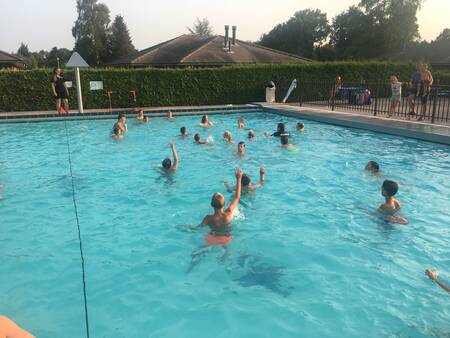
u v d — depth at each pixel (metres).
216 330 3.82
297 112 18.62
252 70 24.30
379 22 66.06
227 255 5.30
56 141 13.37
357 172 9.23
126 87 21.95
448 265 5.02
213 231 6.01
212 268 4.98
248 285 4.58
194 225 6.30
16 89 20.06
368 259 5.18
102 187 8.35
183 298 4.34
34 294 4.47
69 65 18.73
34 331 3.83
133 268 5.01
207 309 4.14
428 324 3.87
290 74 25.17
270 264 5.06
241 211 6.83
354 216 6.64
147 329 3.85
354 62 26.64
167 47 32.56
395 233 5.98
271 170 9.49
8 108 20.14
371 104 21.77
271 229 6.12
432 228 6.14
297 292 4.43
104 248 5.59
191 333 3.78
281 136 11.88
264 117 19.47
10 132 15.33
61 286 4.63
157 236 5.95
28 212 6.98
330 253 5.35
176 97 23.09
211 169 9.63
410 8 63.34
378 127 13.86
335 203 7.27
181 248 5.53
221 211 6.02
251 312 4.08
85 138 13.88
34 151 11.86
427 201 7.30
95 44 73.25
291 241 5.71
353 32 69.56
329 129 15.02
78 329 3.86
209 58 29.78
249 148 11.87
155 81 22.44
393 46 65.31
